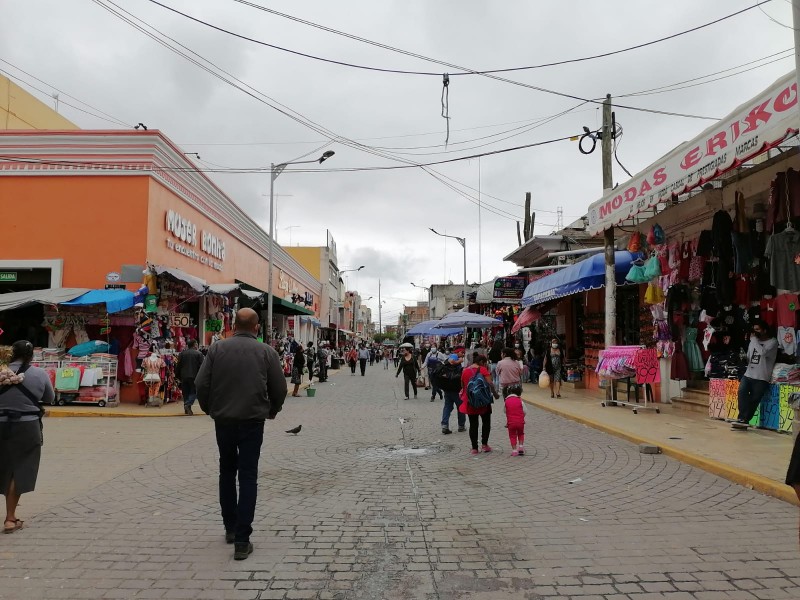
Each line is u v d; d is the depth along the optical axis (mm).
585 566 4414
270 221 23500
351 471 7789
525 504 6117
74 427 11844
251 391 4707
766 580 4133
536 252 22828
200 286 15539
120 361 15125
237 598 3895
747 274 10070
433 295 76938
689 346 13109
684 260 12141
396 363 47906
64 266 15367
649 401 14258
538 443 9742
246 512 4605
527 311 21547
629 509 5887
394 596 3926
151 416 13414
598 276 15195
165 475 7527
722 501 6121
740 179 10031
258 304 23375
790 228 8258
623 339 17375
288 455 8961
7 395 5242
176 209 17422
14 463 5250
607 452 8789
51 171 15523
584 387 19156
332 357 42875
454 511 5887
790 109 6402
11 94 20062
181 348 16609
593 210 13844
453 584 4113
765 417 9773
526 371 21484
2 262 15336
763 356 9367
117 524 5480
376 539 5051
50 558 4609
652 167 10227
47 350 14391
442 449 9445
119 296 14141
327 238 53125
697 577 4191
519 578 4207
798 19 6078
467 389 9023
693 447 8469
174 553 4715
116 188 15492
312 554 4695
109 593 3967
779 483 6328
